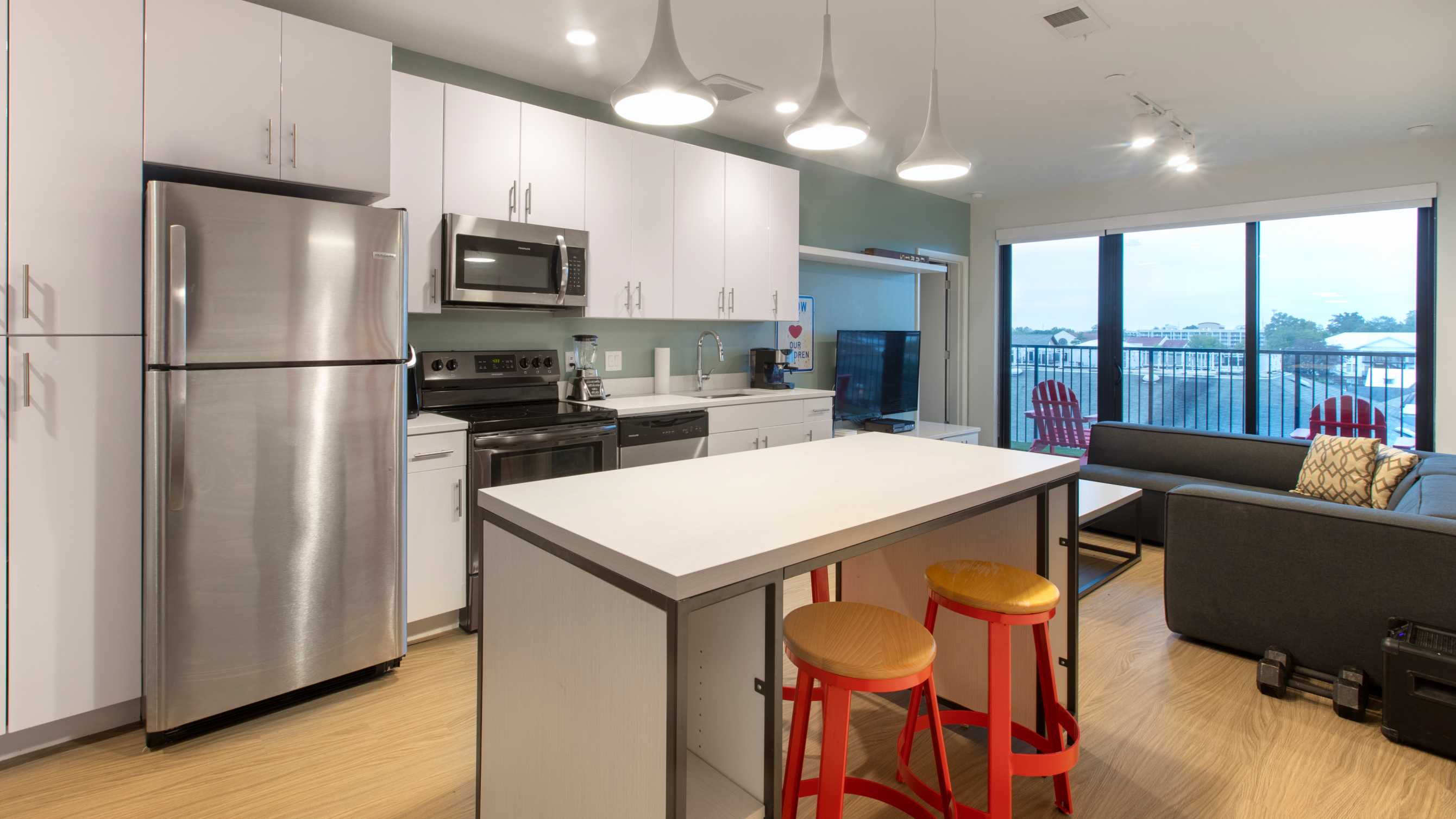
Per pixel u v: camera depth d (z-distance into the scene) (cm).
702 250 400
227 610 216
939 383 666
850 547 136
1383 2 272
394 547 251
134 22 206
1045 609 159
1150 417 575
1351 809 183
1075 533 206
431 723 225
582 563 128
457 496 286
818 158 504
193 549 209
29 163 193
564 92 376
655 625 111
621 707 119
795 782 141
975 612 161
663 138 378
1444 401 445
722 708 133
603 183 353
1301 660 253
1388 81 352
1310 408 504
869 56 323
